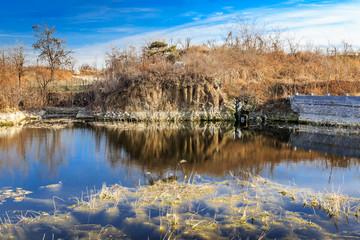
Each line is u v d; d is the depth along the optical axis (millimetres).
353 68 47250
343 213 10195
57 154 19859
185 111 39906
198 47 55938
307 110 36188
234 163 17844
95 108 42125
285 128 32844
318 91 40094
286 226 9375
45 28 54938
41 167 16672
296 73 47625
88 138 25844
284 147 22766
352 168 16594
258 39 56406
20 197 11953
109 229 9242
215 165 17344
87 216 10125
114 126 33781
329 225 9445
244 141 25453
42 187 13320
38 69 55188
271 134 29062
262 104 40281
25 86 49031
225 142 24984
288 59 53250
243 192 12312
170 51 51688
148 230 9148
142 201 11305
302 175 15172
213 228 9250
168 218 9891
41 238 8711
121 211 10492
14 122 34125
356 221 9695
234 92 42188
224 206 10844
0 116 33000
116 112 40406
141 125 35094
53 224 9578
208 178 14547
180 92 40469
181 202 11203
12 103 37969
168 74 41750
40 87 49312
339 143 24016
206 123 37781
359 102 30391
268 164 17578
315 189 12922
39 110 43188
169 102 40125
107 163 17672
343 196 11789
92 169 16328
